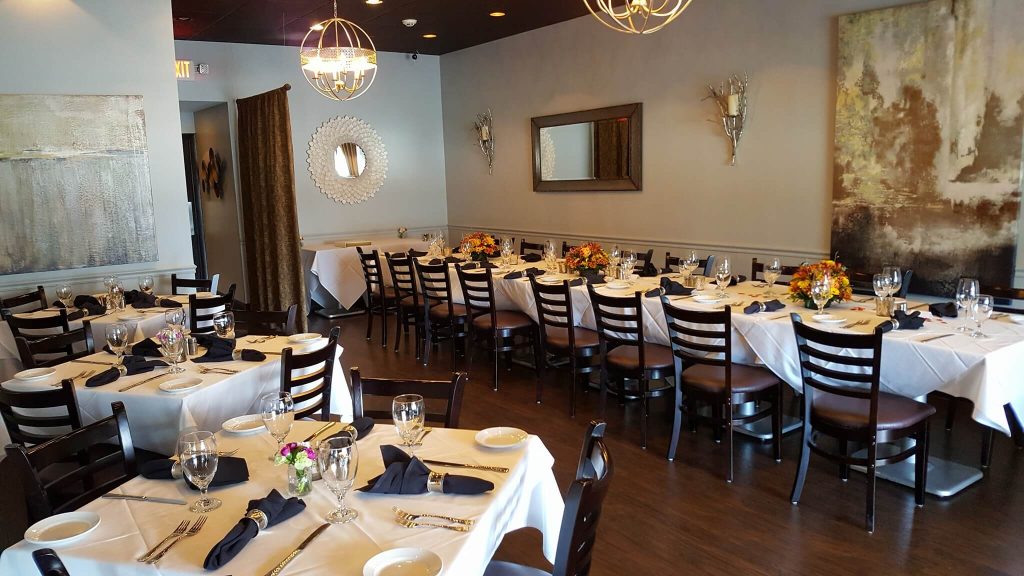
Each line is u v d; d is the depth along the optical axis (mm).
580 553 1736
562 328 4930
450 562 1561
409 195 9672
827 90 5527
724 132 6320
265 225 7859
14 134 5273
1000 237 4672
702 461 3803
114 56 5605
